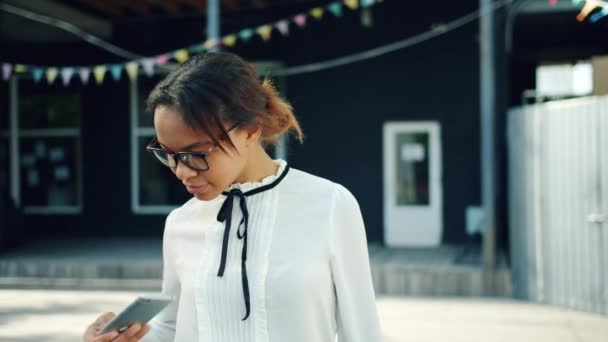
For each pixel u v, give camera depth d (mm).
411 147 13656
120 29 14727
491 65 10070
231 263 1956
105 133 15141
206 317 1957
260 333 1905
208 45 10016
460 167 13484
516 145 9953
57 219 15328
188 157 1785
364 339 1980
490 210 9820
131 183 15062
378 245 13531
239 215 1990
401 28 13586
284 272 1916
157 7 13539
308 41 13953
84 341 1983
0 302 9078
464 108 13445
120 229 15141
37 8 12766
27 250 12867
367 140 13773
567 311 8586
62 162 15336
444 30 13031
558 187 8945
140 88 15008
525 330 7520
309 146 13953
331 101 13875
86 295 9703
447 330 7520
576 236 8625
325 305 1957
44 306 8789
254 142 1938
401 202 13703
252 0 13016
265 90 1923
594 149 8281
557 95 16297
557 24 13859
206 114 1760
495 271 9766
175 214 2107
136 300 1848
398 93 13656
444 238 13547
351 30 13781
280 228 1958
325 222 1966
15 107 15422
